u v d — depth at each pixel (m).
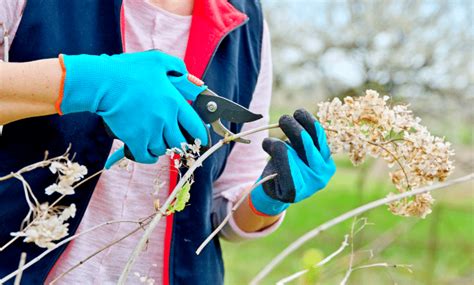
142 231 1.10
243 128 1.26
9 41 1.01
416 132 1.02
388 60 4.57
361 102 1.01
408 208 1.03
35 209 0.84
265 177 0.99
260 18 1.25
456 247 4.91
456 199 5.61
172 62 0.97
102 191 1.08
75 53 1.04
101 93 0.92
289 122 0.99
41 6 1.01
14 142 1.03
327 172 1.03
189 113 0.96
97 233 1.09
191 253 1.13
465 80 4.55
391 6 4.73
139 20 1.12
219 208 1.25
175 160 0.92
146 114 0.93
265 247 5.42
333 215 6.24
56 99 0.92
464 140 4.41
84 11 1.05
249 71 1.23
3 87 0.89
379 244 3.27
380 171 4.54
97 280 1.08
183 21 1.14
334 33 4.80
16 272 0.80
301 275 1.08
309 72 4.92
